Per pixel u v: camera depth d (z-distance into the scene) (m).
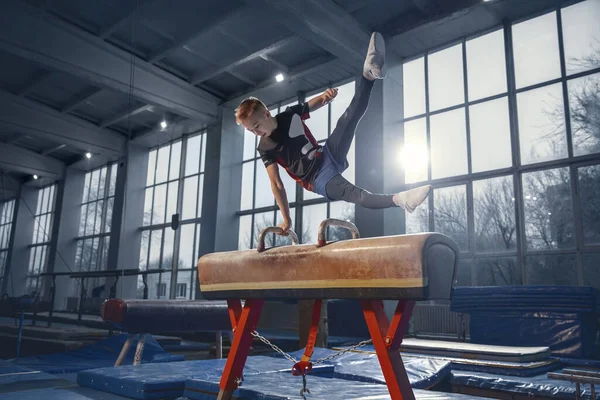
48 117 13.62
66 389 3.59
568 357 5.62
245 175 12.95
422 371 4.20
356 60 9.51
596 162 7.37
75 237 17.94
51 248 17.56
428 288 1.88
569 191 7.90
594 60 7.68
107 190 17.12
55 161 17.81
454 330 8.30
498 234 8.81
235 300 3.01
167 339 8.62
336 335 9.34
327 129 11.45
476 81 8.96
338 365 4.48
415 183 9.52
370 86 2.06
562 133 7.86
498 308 6.36
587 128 7.66
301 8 8.12
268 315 11.34
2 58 11.02
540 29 8.33
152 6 9.09
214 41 10.25
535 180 8.25
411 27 8.96
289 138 2.24
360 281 2.09
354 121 2.10
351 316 9.21
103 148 14.97
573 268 7.76
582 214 7.67
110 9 9.46
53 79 12.04
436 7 8.63
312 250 2.31
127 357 6.04
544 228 8.10
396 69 9.92
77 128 14.31
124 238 15.01
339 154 2.13
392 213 9.26
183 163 14.62
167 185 15.06
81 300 9.91
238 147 13.10
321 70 10.72
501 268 8.73
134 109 13.34
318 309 2.86
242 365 2.85
